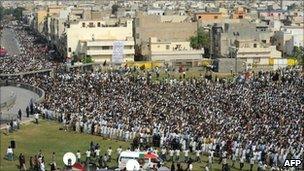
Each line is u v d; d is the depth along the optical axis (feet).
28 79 528.22
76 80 493.77
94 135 317.83
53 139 308.60
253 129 297.53
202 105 373.20
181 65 654.53
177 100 392.68
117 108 357.00
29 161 259.80
